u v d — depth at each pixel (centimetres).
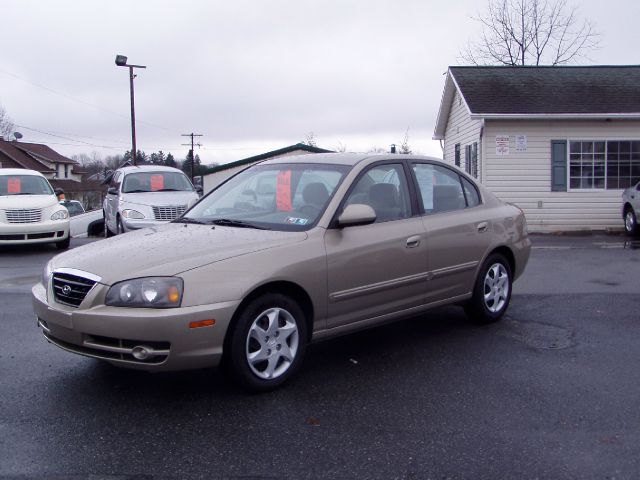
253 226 488
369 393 445
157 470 334
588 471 332
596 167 1744
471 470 334
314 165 541
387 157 550
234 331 417
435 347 558
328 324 475
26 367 498
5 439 370
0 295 798
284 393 444
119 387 454
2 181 1382
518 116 1673
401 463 342
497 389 452
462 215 592
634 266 1036
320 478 326
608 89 1830
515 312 691
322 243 465
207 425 390
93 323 398
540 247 1338
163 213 1262
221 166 2964
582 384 462
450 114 2195
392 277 514
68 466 337
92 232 1831
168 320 387
